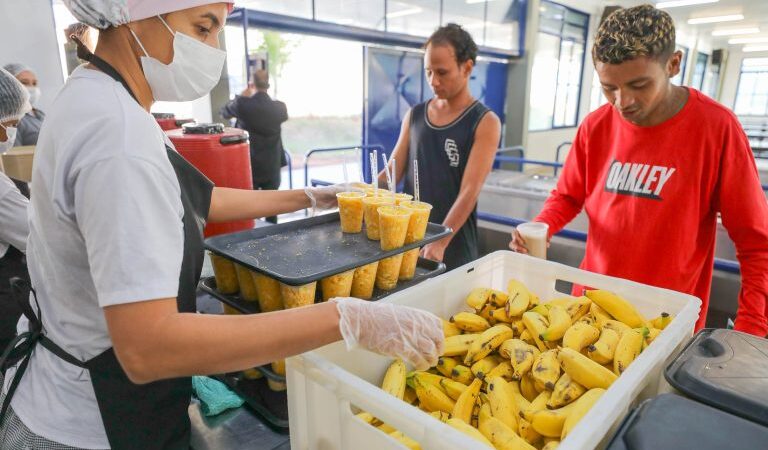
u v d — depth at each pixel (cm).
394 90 638
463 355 96
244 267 98
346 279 95
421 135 199
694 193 124
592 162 149
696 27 1163
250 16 441
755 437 53
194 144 147
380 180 209
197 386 98
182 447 86
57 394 77
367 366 90
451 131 187
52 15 398
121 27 70
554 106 984
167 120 217
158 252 58
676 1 871
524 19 798
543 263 117
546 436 75
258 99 451
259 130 459
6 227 130
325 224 125
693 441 53
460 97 188
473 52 182
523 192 329
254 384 100
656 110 125
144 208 58
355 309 68
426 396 87
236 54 466
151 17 70
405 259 111
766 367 65
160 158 63
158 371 58
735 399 59
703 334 75
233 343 59
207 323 59
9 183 133
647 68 111
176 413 84
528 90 827
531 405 80
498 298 106
